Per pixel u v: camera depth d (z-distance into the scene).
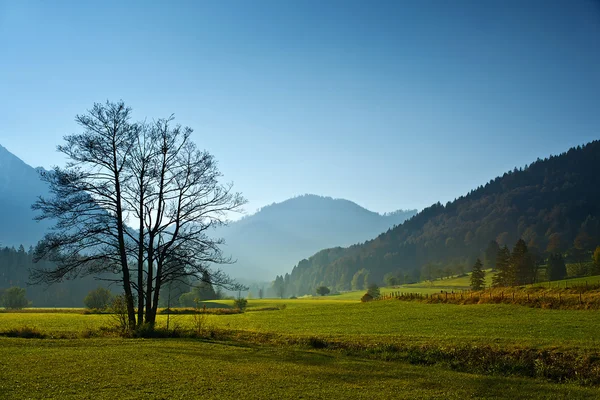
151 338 28.59
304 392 15.57
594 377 20.41
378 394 15.65
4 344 23.88
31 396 13.77
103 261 32.00
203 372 18.11
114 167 31.55
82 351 22.19
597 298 48.81
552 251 188.50
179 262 32.41
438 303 64.38
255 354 23.52
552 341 28.06
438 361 24.17
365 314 55.06
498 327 37.25
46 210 29.81
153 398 14.10
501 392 16.44
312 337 32.72
